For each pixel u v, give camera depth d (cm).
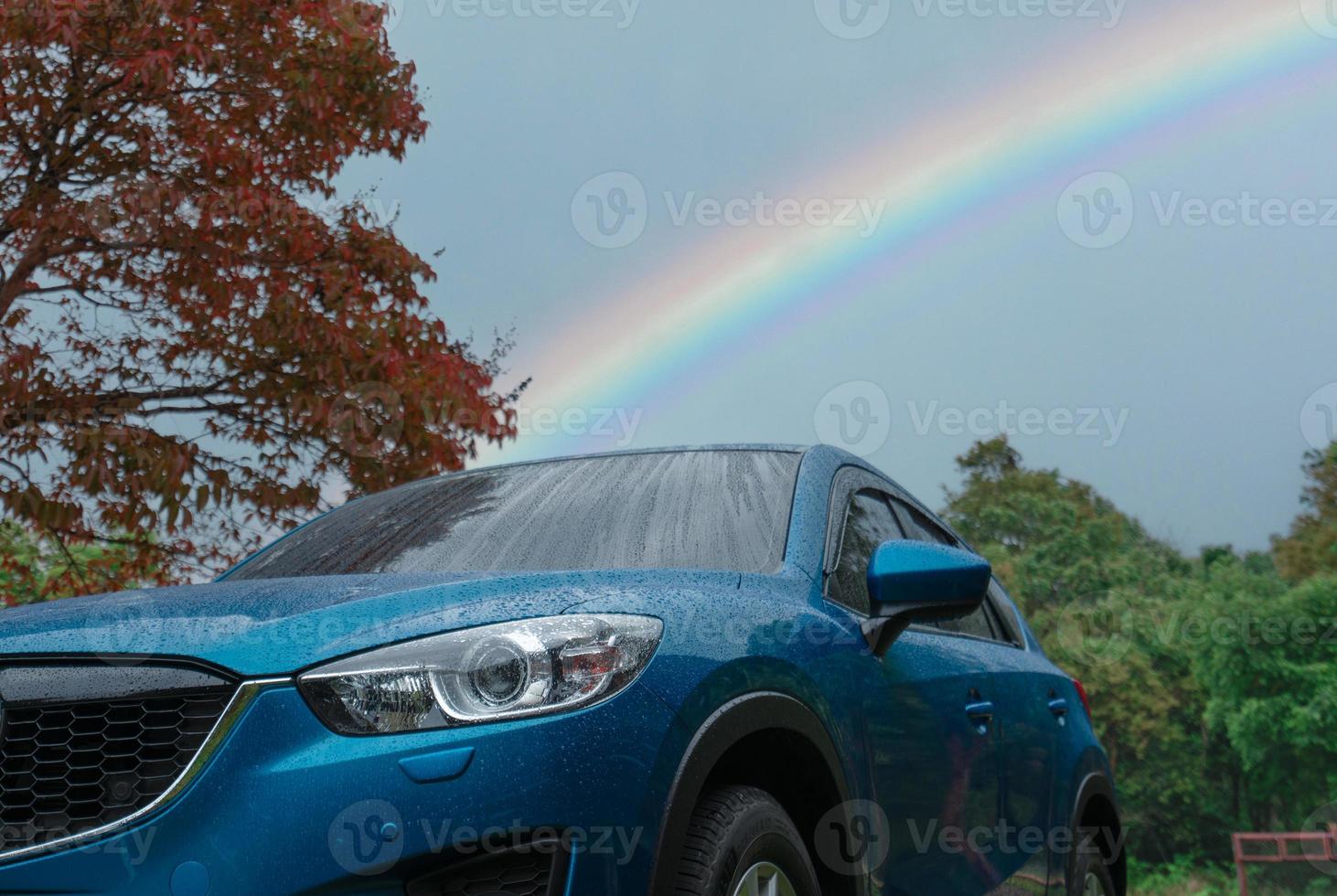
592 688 201
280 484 868
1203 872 7231
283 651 199
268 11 915
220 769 190
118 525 862
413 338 940
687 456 332
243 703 194
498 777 189
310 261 930
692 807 208
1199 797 7569
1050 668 420
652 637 214
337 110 953
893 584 272
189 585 263
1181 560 8538
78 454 809
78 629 212
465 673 196
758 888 224
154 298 914
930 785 288
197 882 185
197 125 890
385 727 192
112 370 903
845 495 326
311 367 881
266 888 184
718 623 233
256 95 918
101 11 851
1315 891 4597
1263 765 6794
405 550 309
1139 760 7656
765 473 315
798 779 247
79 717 200
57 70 877
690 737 210
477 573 242
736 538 286
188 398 907
